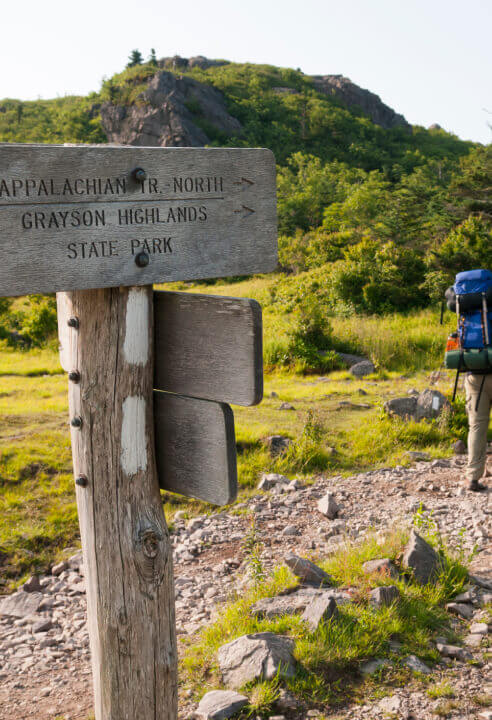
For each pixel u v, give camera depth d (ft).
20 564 16.44
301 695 10.19
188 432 6.25
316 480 22.61
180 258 5.88
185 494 6.40
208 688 10.67
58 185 5.09
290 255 117.91
